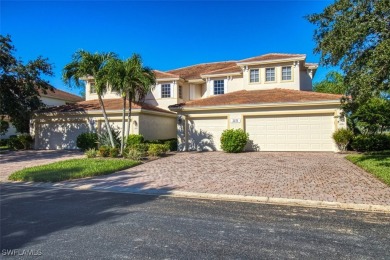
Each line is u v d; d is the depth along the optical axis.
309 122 18.70
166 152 18.72
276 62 23.41
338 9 10.21
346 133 17.59
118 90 16.70
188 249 4.55
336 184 9.09
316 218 6.10
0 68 21.91
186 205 7.29
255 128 19.75
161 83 27.47
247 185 9.26
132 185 9.71
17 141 24.61
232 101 20.44
